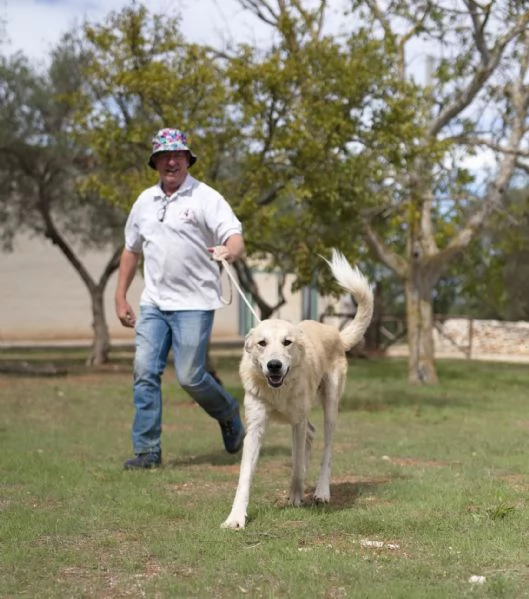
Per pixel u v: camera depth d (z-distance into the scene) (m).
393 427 10.47
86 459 7.79
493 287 21.92
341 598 3.98
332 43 12.63
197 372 7.35
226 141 12.77
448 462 7.96
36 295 28.67
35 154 18.83
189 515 5.62
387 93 12.80
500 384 16.80
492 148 15.93
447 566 4.45
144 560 4.65
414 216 14.94
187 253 7.26
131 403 12.65
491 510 5.55
